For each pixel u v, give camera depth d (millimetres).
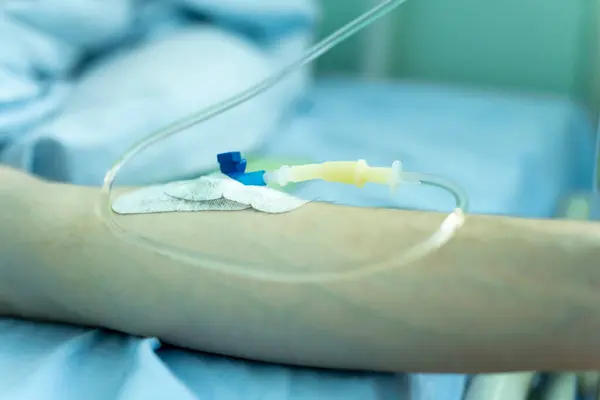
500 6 1736
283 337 480
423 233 498
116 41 1237
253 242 506
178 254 501
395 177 534
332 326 470
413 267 471
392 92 1665
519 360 454
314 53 568
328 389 483
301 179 552
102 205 555
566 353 445
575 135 1572
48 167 838
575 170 1577
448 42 1808
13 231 533
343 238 503
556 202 1320
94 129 863
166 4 1321
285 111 1341
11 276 525
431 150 1172
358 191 696
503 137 1283
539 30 1721
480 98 1630
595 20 1664
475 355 457
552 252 464
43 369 471
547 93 1757
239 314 483
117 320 514
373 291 466
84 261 513
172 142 854
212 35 1229
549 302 442
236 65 1113
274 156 966
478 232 492
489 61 1794
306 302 473
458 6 1768
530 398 730
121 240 518
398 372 493
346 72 1893
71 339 516
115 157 843
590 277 448
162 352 525
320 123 1334
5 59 952
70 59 1132
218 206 546
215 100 982
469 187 993
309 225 519
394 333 462
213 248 504
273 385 485
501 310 447
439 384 571
